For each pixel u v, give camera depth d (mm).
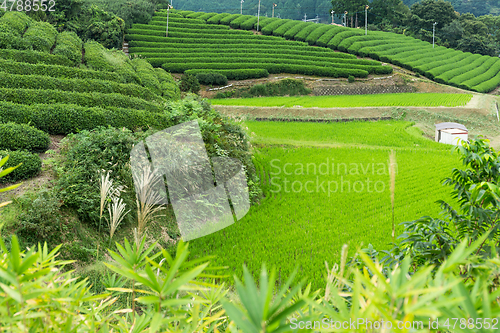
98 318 1624
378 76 46656
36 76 12094
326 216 10430
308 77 44188
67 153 8195
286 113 30797
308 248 8094
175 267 984
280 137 21906
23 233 5672
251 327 685
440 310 856
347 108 32344
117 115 10516
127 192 7074
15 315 1113
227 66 42156
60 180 7141
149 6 51406
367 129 26625
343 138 23312
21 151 7953
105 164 7547
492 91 51500
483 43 69312
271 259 7527
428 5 76312
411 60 54406
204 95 38750
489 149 2896
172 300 971
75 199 6719
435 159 18391
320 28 58125
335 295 903
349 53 53438
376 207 11484
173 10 60844
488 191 2529
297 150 18828
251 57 46188
